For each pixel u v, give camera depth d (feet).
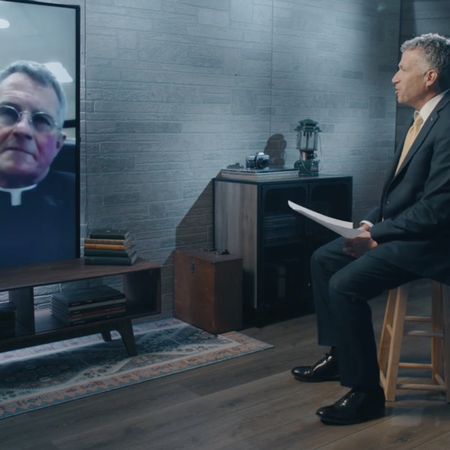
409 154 7.84
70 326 9.39
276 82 13.28
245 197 11.66
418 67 7.88
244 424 7.68
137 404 8.24
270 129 13.33
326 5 13.94
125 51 11.07
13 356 10.01
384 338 8.79
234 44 12.49
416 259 7.55
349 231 7.97
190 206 12.28
